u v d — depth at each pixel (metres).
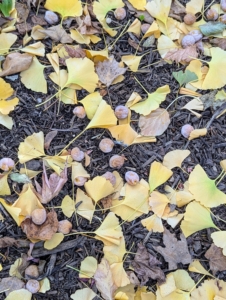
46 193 0.52
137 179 0.54
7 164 0.53
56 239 0.51
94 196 0.53
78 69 0.56
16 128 0.56
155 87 0.60
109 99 0.58
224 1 0.63
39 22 0.60
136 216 0.54
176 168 0.57
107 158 0.56
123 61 0.59
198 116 0.58
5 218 0.52
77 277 0.52
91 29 0.60
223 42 0.62
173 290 0.51
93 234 0.53
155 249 0.54
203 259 0.54
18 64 0.56
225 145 0.58
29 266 0.51
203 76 0.60
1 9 0.58
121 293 0.50
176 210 0.55
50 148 0.55
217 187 0.56
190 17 0.61
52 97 0.57
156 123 0.57
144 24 0.62
